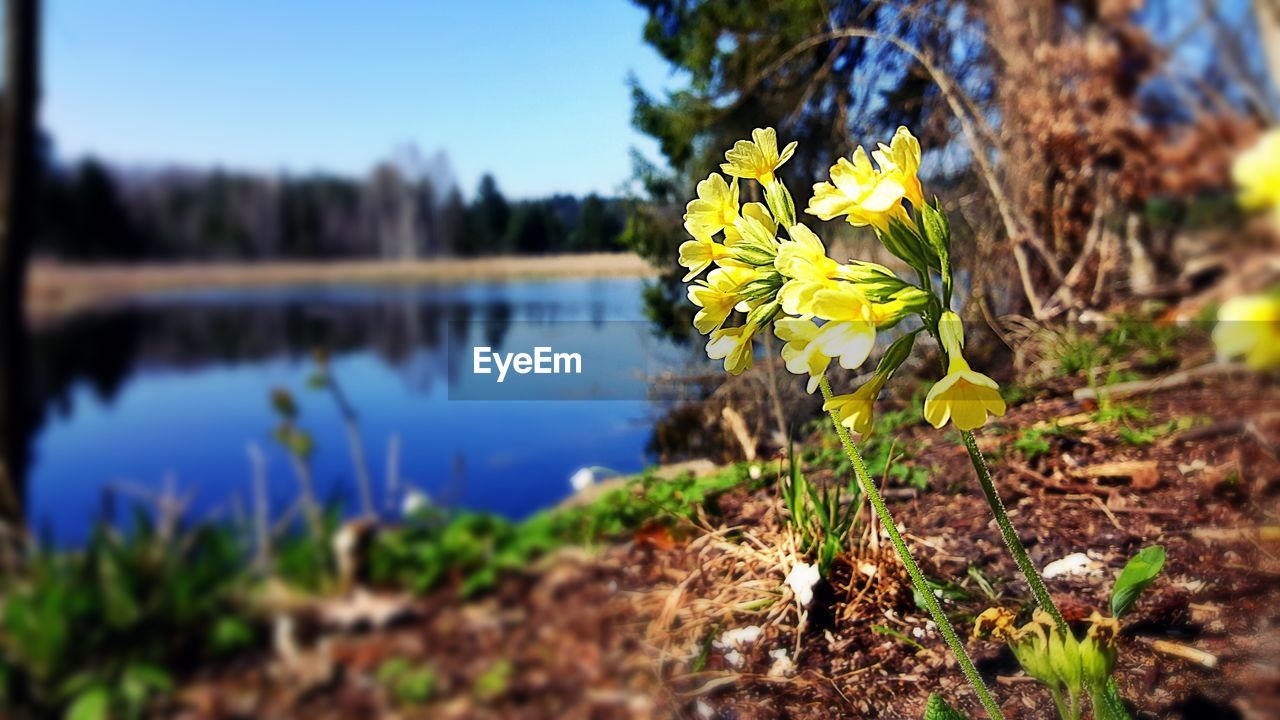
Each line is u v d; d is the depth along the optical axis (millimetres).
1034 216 887
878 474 540
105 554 533
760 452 853
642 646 389
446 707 410
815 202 196
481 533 612
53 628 473
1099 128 707
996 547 414
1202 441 453
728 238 237
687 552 479
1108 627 200
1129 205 765
